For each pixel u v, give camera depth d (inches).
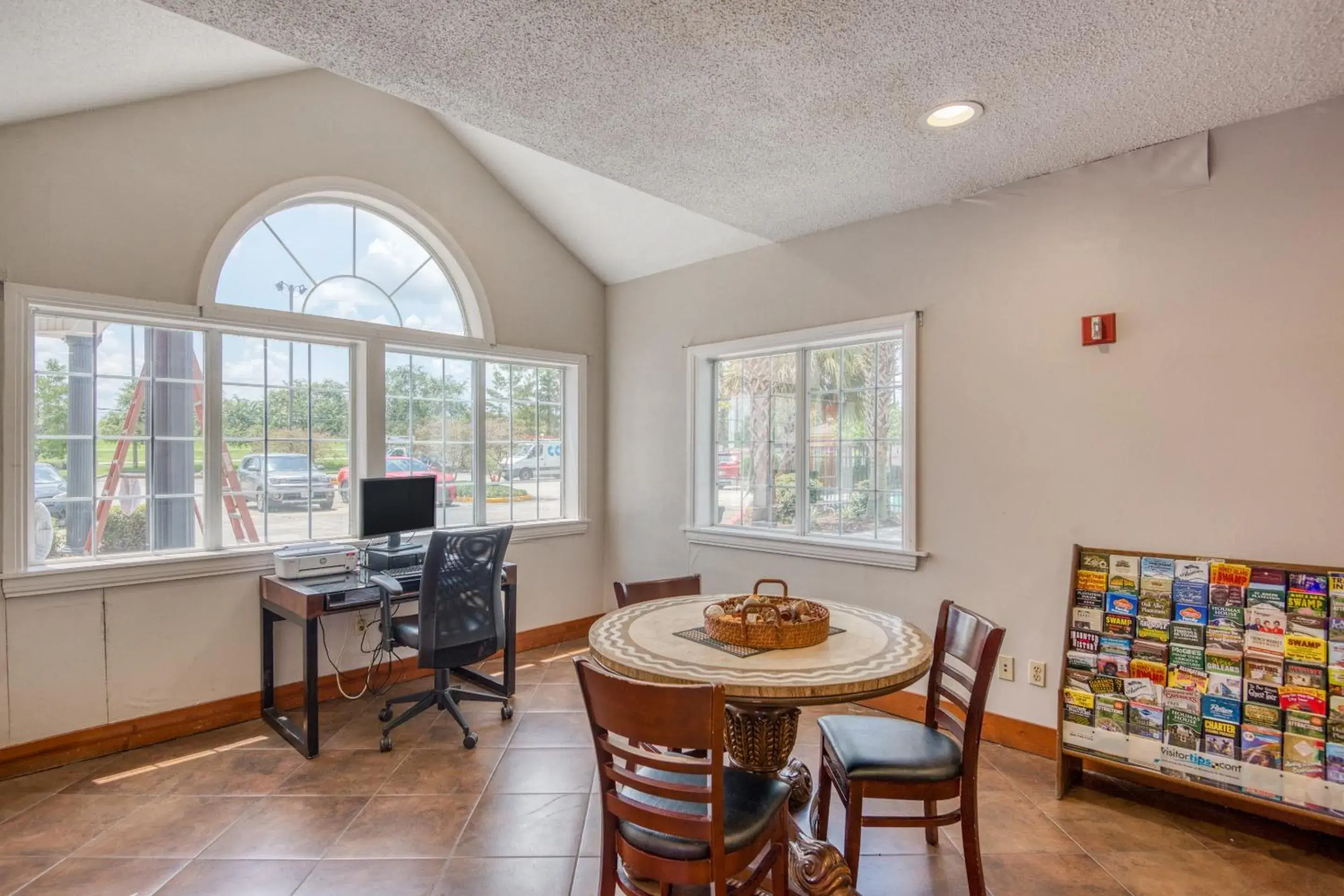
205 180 122.3
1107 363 103.8
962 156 102.9
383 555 130.8
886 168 107.1
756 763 81.0
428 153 153.5
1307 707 83.8
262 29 70.2
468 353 160.6
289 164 132.2
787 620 79.3
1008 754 111.7
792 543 145.5
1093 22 68.9
